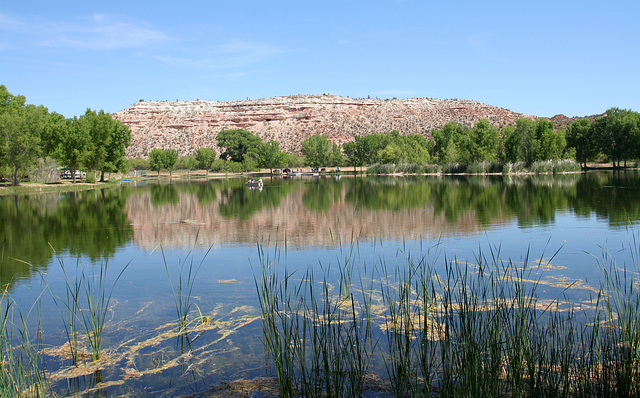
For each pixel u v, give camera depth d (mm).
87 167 57219
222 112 170000
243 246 15070
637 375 5340
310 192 38812
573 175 54969
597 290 9148
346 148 98750
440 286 9672
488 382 5359
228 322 8250
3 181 50156
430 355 6527
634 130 64625
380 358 6637
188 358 6887
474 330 6234
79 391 5973
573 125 75562
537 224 17891
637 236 14898
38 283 10906
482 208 23531
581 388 5344
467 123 141875
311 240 15805
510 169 63219
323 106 164875
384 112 161125
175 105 176625
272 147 89438
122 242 16078
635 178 45312
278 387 5957
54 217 23203
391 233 16672
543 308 8102
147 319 8523
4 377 5840
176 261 13055
